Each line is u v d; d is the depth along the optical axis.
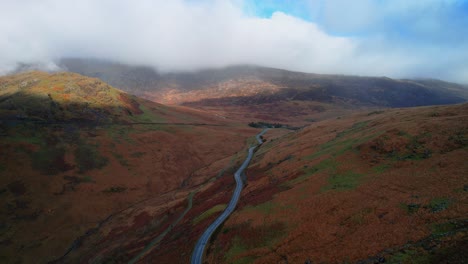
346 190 44.72
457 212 29.14
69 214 86.62
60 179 98.25
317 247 33.91
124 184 109.31
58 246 74.88
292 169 66.81
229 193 71.12
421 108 90.25
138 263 52.94
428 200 33.66
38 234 76.56
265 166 85.19
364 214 36.44
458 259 22.36
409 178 40.94
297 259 33.03
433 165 41.97
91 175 106.75
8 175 89.31
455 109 66.50
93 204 94.50
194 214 67.88
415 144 51.38
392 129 61.03
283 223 41.84
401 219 32.38
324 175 54.09
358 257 29.08
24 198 85.12
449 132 50.12
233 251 40.16
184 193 98.94
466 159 39.72
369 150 57.28
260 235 41.19
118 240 74.38
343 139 75.56
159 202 96.25
